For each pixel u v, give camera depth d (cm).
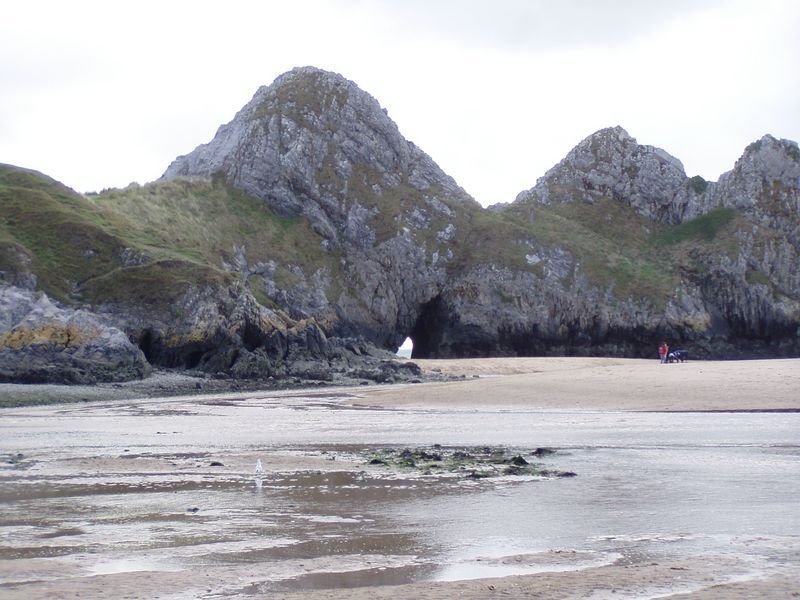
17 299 6384
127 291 6925
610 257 11631
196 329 6775
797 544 1258
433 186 12162
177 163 12762
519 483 1911
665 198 13000
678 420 3378
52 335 6097
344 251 10969
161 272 7131
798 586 995
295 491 1828
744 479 1909
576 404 4144
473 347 10738
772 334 11175
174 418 3794
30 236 7362
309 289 10156
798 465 2133
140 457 2430
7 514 1574
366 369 7275
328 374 6819
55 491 1841
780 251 11706
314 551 1254
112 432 3180
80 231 7500
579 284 11050
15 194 7881
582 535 1354
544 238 11481
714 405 3850
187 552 1252
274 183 11194
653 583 1028
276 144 11438
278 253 10362
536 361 8581
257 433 3131
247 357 6775
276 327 7369
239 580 1078
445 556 1216
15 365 5772
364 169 11756
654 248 12275
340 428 3300
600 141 13575
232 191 11075
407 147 12544
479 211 12025
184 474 2084
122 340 6216
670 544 1273
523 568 1134
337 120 11931
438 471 2106
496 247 11169
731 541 1284
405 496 1756
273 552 1248
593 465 2183
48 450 2611
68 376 5656
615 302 10956
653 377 4816
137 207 9431
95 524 1477
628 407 3950
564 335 10806
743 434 2852
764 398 3956
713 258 11588
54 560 1203
